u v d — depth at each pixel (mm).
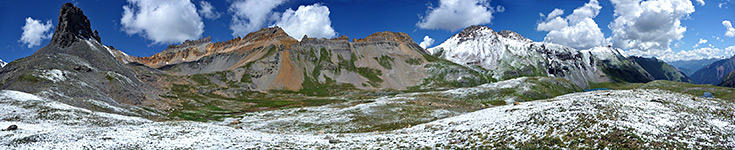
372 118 74750
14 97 68250
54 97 90812
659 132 27234
